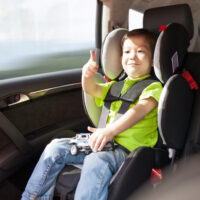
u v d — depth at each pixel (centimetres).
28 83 153
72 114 178
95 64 116
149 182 109
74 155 111
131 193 99
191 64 131
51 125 166
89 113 138
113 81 144
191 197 65
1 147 141
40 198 106
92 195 95
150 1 182
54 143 115
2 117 137
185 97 115
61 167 110
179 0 181
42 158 111
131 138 119
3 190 142
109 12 178
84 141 115
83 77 126
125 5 175
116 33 138
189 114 120
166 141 110
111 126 110
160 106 105
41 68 177
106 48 137
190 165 95
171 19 134
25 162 152
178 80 110
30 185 108
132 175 100
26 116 153
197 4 174
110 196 95
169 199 69
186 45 125
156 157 112
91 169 100
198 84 126
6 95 141
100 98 137
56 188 107
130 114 113
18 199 138
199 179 75
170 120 107
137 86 126
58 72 177
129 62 127
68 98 174
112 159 107
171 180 92
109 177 101
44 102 161
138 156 102
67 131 141
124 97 126
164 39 111
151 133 123
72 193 102
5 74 161
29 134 154
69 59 193
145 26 144
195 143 116
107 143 112
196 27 169
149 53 127
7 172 142
